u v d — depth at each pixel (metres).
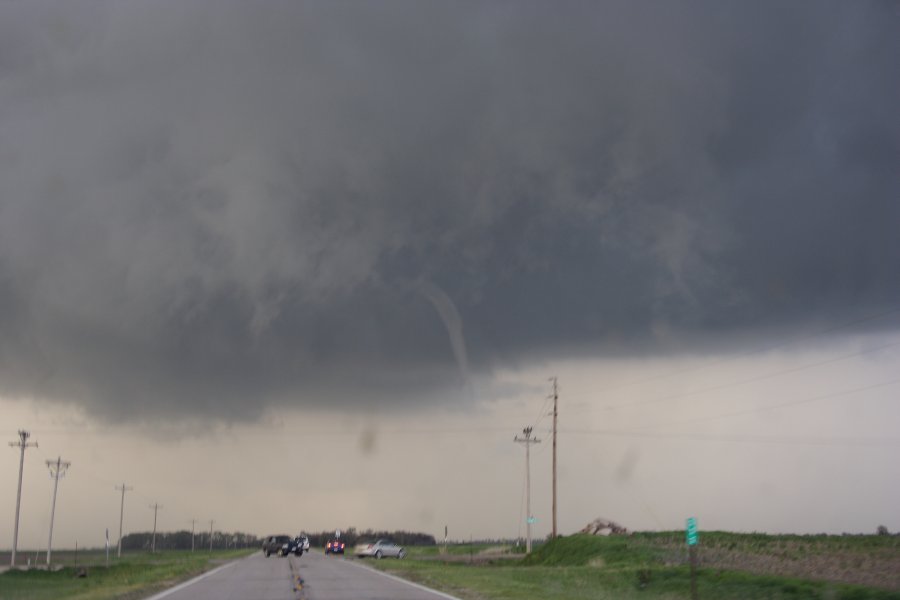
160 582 43.66
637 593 39.41
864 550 55.41
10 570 60.22
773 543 62.78
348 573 52.00
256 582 42.84
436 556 106.00
